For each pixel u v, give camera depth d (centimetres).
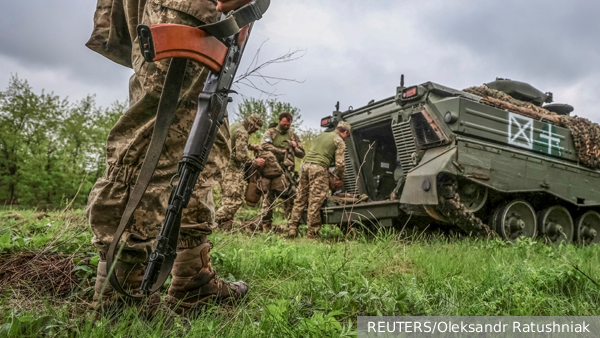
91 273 245
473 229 619
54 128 2078
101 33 220
